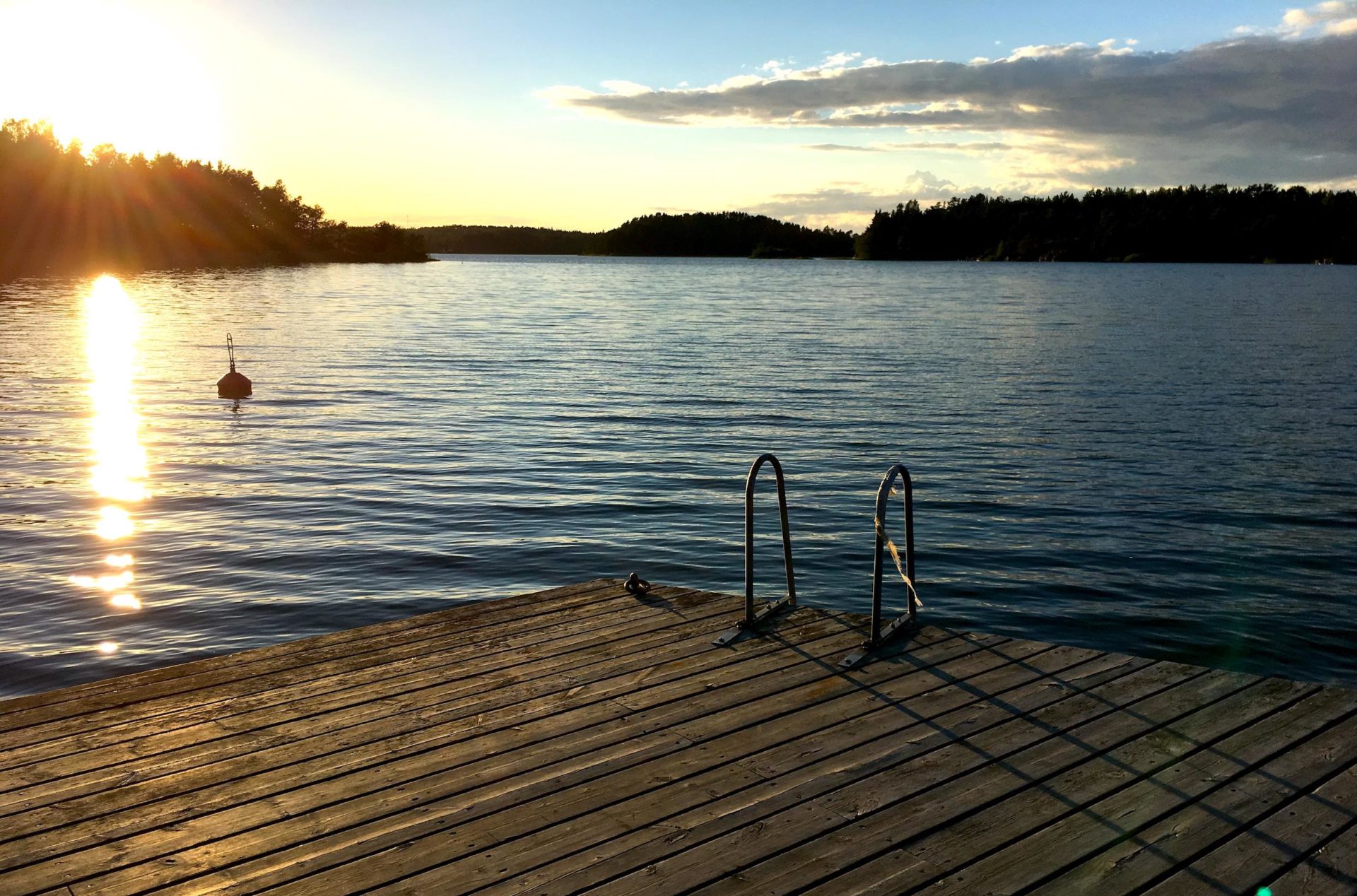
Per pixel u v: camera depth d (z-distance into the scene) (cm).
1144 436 1872
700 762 414
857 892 327
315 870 338
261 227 16025
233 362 2331
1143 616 965
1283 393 2438
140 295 6694
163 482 1477
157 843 355
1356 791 389
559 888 328
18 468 1557
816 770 409
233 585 1022
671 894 325
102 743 433
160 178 13912
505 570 1083
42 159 11169
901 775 404
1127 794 388
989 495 1432
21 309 5184
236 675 511
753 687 493
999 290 8394
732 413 2105
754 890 327
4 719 457
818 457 1683
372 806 380
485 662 528
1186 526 1277
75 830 364
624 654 539
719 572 1084
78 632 891
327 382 2578
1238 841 356
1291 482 1514
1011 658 529
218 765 412
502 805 381
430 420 2012
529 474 1547
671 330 4297
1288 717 453
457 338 3859
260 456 1667
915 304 6362
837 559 1137
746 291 8212
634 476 1541
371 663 528
